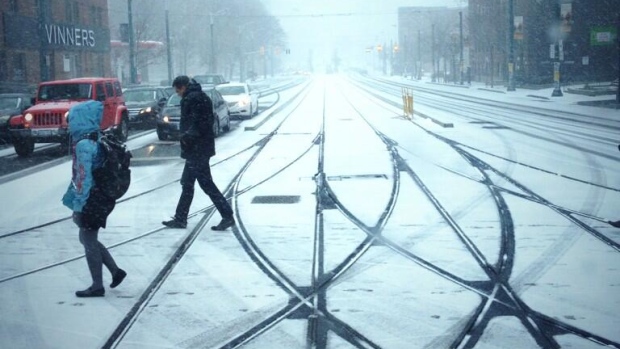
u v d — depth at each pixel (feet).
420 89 225.76
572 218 32.83
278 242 29.40
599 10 215.72
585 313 20.43
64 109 63.67
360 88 244.01
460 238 29.37
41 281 24.64
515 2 228.63
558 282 23.31
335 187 42.70
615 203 36.24
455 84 263.49
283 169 51.19
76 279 24.85
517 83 227.81
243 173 49.60
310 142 69.46
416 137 71.77
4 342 18.98
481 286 23.09
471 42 293.84
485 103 138.72
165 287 23.59
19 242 30.58
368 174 47.47
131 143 74.69
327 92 211.82
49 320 20.66
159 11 276.21
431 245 28.37
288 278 24.35
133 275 25.09
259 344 18.57
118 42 213.25
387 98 150.61
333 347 18.25
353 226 32.07
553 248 27.53
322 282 23.84
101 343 18.84
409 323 19.89
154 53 221.25
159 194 41.98
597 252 26.86
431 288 22.97
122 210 37.11
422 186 42.27
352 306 21.38
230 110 100.42
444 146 63.10
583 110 112.78
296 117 106.42
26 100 78.59
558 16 153.79
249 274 24.90
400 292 22.62
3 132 74.49
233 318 20.54
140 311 21.29
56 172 53.57
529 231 30.40
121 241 30.09
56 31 142.41
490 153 57.72
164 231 31.91
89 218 22.04
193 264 26.30
